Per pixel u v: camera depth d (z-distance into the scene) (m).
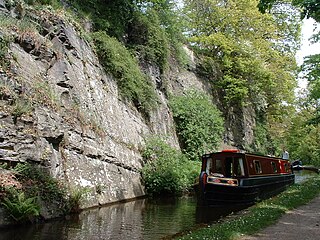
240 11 31.81
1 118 9.38
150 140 18.94
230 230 7.91
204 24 33.22
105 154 14.16
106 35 17.61
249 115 36.78
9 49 10.96
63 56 13.53
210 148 25.88
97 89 15.38
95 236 8.84
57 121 11.60
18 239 8.02
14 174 9.25
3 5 12.01
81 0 18.20
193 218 11.96
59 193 10.48
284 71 34.31
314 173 37.25
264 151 37.72
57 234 8.70
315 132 47.97
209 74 32.38
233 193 15.51
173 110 25.39
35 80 11.58
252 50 31.48
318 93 23.03
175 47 28.58
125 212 12.28
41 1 14.50
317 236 7.54
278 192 20.70
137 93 19.06
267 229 8.27
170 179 17.31
